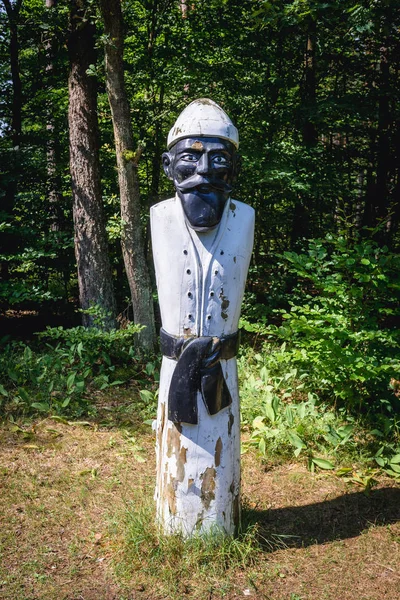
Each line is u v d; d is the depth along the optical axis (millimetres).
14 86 10492
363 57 11305
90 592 3250
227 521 3527
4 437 5328
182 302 3398
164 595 3229
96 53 8672
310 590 3295
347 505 4312
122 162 7637
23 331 9453
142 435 5566
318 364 5516
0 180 9234
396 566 3555
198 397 3379
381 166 11453
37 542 3727
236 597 3219
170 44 9938
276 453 5082
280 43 10531
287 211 11023
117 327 8695
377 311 5922
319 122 10180
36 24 9570
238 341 3557
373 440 5340
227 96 9758
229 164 3379
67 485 4484
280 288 9875
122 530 3750
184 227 3408
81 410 5984
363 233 10961
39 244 8805
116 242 10656
